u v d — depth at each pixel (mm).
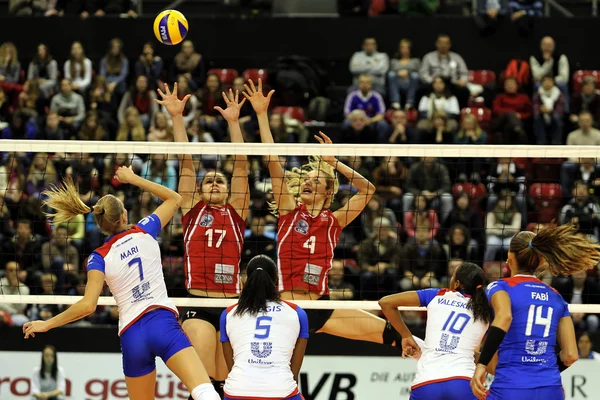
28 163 24203
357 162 23531
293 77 26750
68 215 11492
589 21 28516
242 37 29016
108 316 19719
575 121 26094
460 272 11430
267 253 20203
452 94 26469
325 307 13391
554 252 10398
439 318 11133
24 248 21156
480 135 24781
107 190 23031
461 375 10789
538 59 27672
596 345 18438
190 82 26188
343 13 29000
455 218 21922
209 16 29453
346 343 18266
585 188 22031
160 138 24156
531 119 26281
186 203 13609
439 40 26938
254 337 10867
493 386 10250
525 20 28297
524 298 10320
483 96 27781
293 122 25047
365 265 20547
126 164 23781
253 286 11055
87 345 18547
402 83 26734
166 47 28719
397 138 24641
